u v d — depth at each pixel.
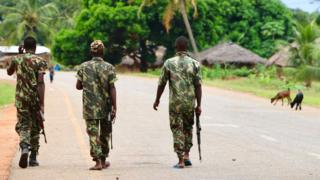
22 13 150.00
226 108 43.19
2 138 23.80
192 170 17.27
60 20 169.38
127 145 22.73
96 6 135.75
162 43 138.75
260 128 29.77
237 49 121.88
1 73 113.88
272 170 17.30
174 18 135.38
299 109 43.94
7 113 35.41
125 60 146.00
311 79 83.44
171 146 22.52
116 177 16.00
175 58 17.91
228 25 152.25
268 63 118.12
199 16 138.00
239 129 29.09
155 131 27.50
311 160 19.33
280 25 153.25
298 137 26.05
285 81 89.81
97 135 17.25
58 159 19.27
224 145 23.03
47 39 152.38
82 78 17.36
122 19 131.12
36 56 17.56
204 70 104.94
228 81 93.69
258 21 155.75
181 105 17.61
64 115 35.25
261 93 62.78
